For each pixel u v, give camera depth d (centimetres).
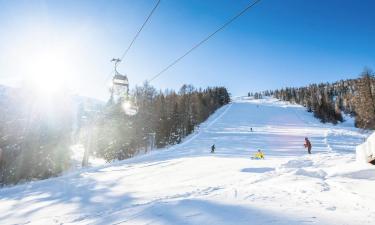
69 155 4150
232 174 1378
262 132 5494
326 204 612
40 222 849
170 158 2762
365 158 915
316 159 1324
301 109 11356
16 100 3831
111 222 604
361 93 4631
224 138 4800
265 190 779
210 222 529
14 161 3562
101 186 1445
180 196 941
